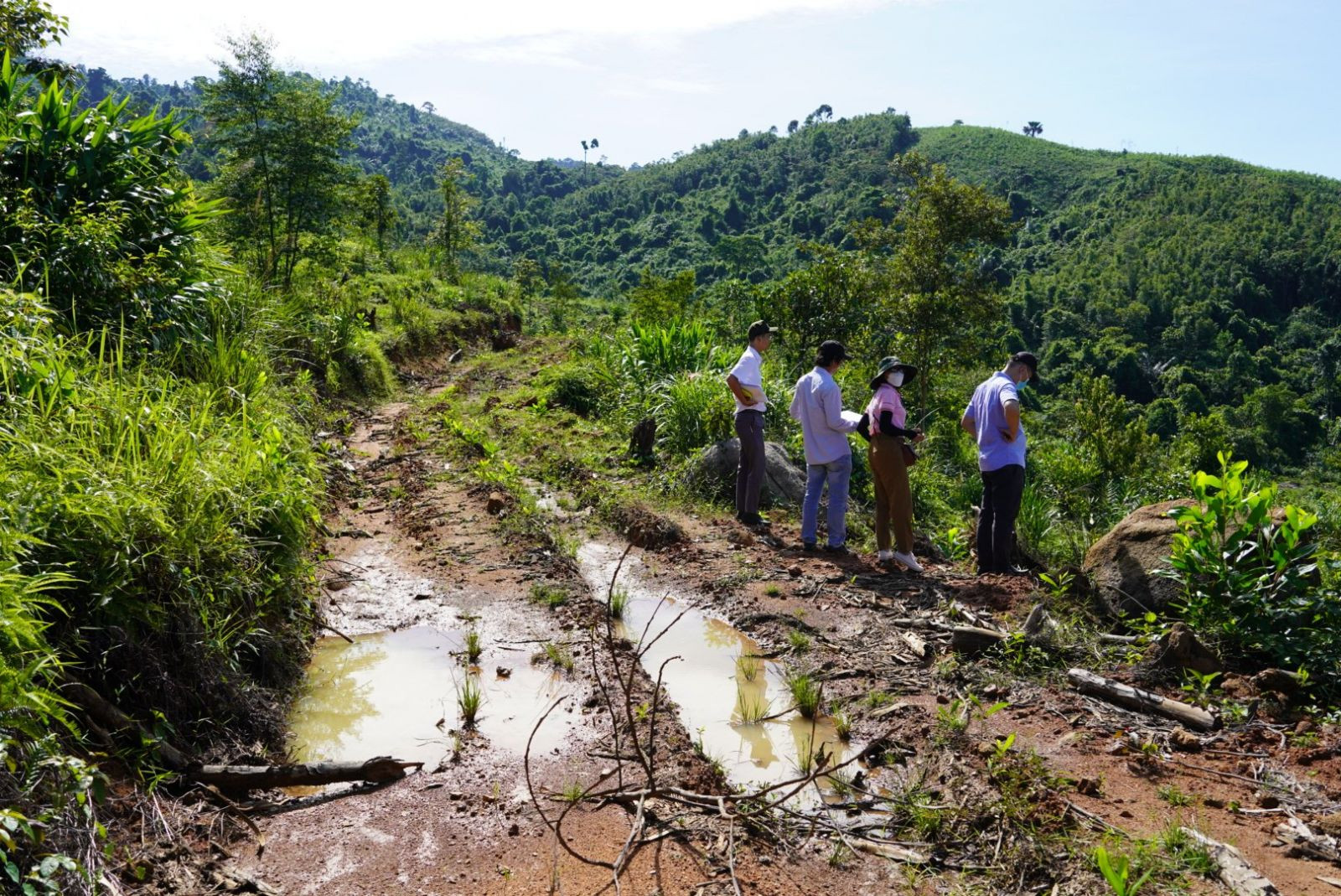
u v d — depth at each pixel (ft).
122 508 13.19
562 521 26.86
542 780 12.57
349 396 44.06
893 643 17.70
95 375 17.70
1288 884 10.02
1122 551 18.76
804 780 11.80
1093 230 511.81
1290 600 16.05
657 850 10.90
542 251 569.64
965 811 11.54
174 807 11.07
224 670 13.65
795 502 30.07
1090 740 13.73
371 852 10.74
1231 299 394.73
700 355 45.39
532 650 17.37
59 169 22.89
